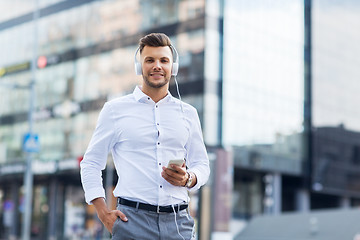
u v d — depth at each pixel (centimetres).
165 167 357
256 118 4519
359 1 5706
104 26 4772
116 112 377
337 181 5272
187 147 394
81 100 4847
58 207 5112
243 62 4459
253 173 4781
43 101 5116
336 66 5400
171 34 4359
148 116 376
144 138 371
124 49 4597
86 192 375
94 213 5100
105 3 4791
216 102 4231
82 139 4791
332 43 5384
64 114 4938
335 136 5294
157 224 366
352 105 5534
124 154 373
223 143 4253
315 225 2280
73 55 4966
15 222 5419
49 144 5006
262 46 4644
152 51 374
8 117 5344
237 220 4697
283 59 4866
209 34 4228
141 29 4516
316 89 5138
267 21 4722
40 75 5169
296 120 4909
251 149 4481
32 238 5250
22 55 5328
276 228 2438
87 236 5056
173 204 370
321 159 5119
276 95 4750
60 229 5122
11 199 5525
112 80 4644
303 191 5088
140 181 367
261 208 4834
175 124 378
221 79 4291
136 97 379
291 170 4856
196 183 379
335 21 5441
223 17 4341
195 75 4209
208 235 2380
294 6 5041
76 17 4994
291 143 4881
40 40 5228
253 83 4528
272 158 4678
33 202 5303
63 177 5056
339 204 5625
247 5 4559
